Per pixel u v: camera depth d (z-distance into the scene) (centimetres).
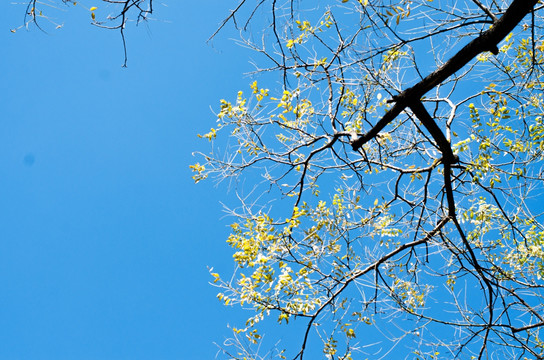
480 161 457
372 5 335
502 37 331
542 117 498
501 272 464
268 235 485
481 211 544
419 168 507
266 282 482
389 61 462
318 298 506
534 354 420
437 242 491
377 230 558
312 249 523
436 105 515
